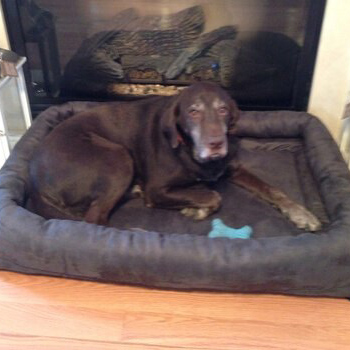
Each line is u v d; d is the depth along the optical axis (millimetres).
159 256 1126
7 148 1709
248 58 1934
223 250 1128
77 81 2020
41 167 1356
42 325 1114
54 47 1943
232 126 1397
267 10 1828
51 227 1197
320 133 1664
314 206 1444
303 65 1825
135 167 1502
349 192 1351
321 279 1131
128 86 2020
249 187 1525
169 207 1447
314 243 1127
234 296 1196
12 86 1733
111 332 1095
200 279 1139
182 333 1092
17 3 1771
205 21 1915
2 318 1133
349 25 1682
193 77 2010
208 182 1549
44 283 1240
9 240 1199
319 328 1106
